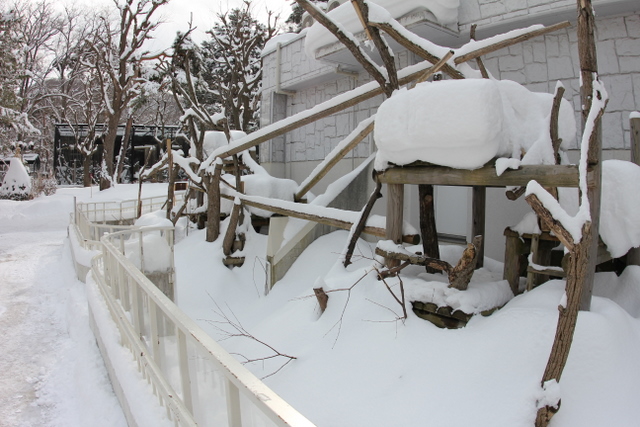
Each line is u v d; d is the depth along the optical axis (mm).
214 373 1893
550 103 4004
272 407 1266
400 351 3178
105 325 4324
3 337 5527
